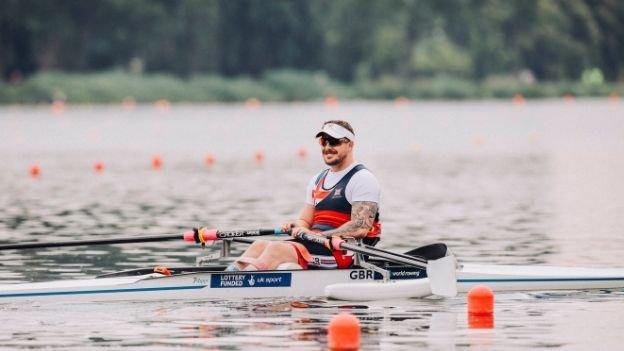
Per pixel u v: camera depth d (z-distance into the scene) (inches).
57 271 1601.9
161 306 1328.7
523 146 4564.5
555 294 1427.2
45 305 1331.2
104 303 1346.0
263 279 1391.5
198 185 2910.9
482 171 3353.8
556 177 3142.2
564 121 6747.1
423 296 1402.6
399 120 6879.9
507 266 1508.4
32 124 6274.6
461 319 1245.7
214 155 4069.9
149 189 2807.6
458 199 2573.8
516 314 1277.1
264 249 1421.0
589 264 1638.8
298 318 1252.5
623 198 2573.8
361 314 1278.3
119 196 2637.8
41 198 2596.0
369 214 1429.6
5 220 2180.1
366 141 4889.3
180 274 1375.5
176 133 5482.3
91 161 3779.5
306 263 1433.3
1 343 1120.2
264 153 4168.3
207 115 7524.6
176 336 1150.3
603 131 5669.3
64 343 1119.0
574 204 2459.4
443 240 1902.1
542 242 1871.3
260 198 2576.3
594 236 1942.7
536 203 2481.5
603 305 1338.6
